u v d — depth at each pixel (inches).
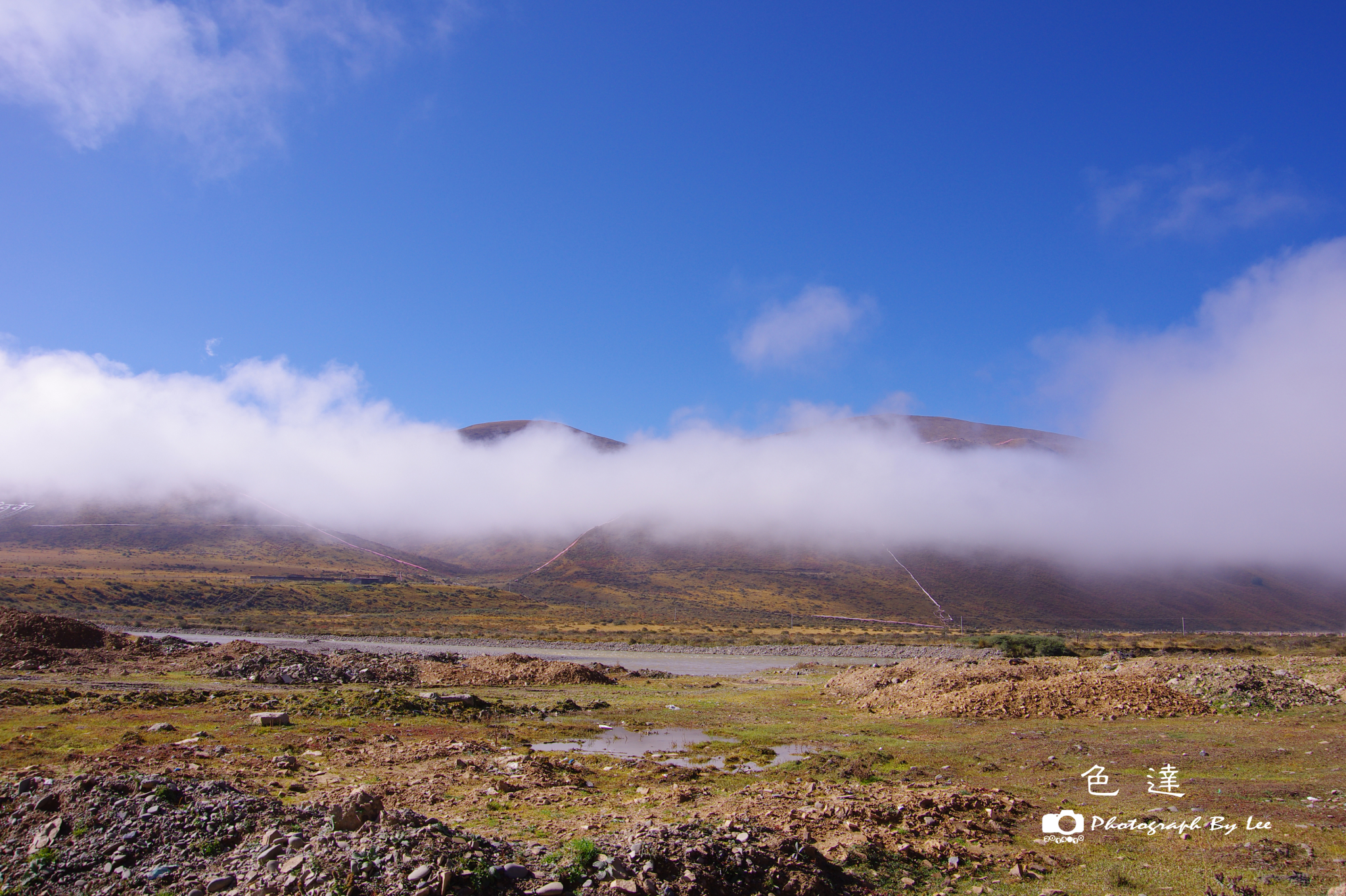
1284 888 482.3
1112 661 1743.4
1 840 483.5
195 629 4414.4
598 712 1446.9
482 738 1094.4
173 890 432.5
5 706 1174.3
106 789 534.9
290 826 509.0
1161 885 495.2
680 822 605.0
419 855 449.4
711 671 3002.0
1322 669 1473.9
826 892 475.8
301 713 1231.5
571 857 480.4
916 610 7770.7
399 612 6003.9
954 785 805.9
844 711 1494.8
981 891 497.0
